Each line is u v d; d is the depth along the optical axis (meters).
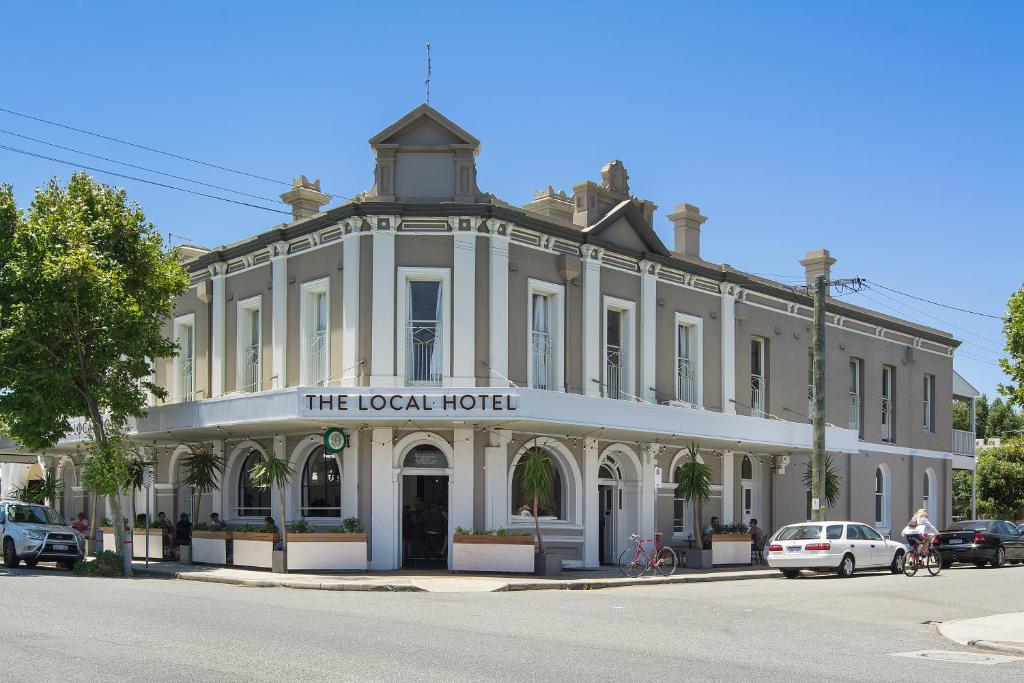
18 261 24.16
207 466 28.58
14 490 36.91
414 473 25.22
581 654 11.64
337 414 23.33
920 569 29.12
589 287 27.59
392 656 11.16
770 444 30.06
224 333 29.70
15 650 11.12
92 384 25.72
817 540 26.16
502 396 23.14
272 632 12.89
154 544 29.50
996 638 14.02
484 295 25.20
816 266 37.81
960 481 54.97
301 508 26.77
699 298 31.23
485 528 24.92
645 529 28.86
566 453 26.91
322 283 26.30
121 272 25.61
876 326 38.75
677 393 30.19
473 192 25.38
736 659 11.57
